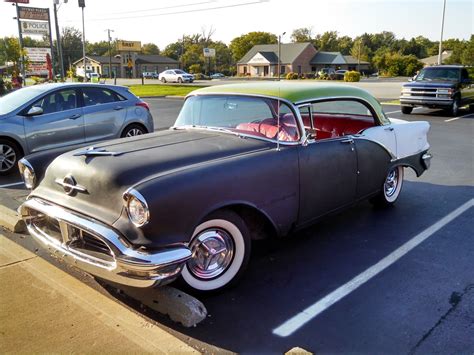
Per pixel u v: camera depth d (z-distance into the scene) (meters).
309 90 4.18
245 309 3.21
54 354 2.63
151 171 3.11
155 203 2.83
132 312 3.12
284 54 83.81
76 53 92.38
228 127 4.18
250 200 3.41
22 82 31.03
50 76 32.69
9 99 7.78
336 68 87.19
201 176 3.10
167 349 2.70
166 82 52.16
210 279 3.32
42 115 7.52
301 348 2.70
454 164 8.09
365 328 2.97
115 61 86.88
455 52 73.75
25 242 4.39
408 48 123.12
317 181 4.02
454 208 5.50
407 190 6.35
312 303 3.29
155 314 3.11
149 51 121.94
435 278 3.68
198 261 3.25
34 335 2.82
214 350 2.75
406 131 5.30
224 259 3.38
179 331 2.93
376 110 4.98
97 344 2.74
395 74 84.31
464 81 16.23
